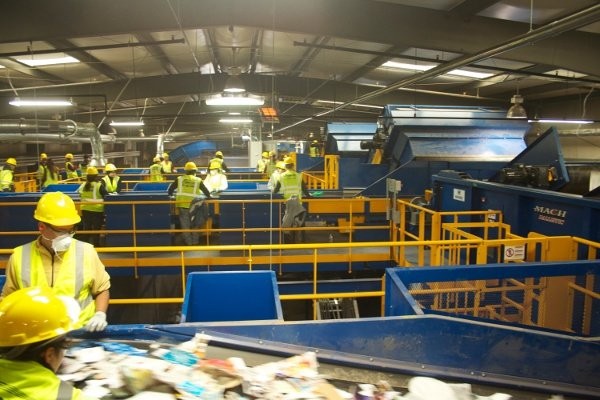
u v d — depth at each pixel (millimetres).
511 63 11531
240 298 3691
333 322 2564
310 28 8484
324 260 7605
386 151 11977
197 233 8500
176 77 17000
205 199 8375
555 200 5348
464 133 10727
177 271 7422
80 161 23391
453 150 10422
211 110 24812
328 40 11195
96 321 2492
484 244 4859
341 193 10664
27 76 14062
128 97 16750
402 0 8109
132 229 8391
